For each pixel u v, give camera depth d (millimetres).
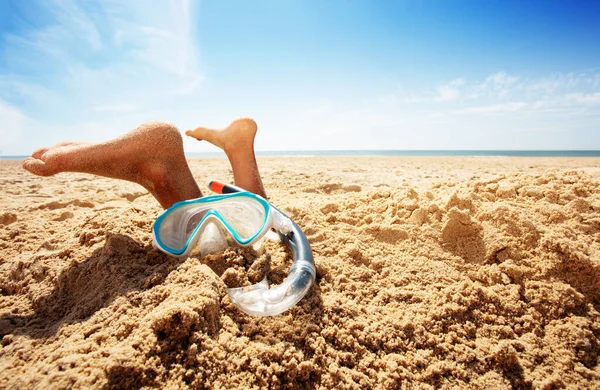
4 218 734
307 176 1442
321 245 484
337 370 302
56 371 243
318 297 381
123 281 374
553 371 318
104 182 1448
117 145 453
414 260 458
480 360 325
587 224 490
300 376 300
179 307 294
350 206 619
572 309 375
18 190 1196
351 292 398
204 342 287
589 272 401
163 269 390
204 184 1287
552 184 578
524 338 350
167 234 417
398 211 548
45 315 374
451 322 364
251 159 646
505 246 450
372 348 331
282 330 333
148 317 301
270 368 292
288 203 678
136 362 255
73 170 449
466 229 486
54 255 469
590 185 578
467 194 548
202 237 424
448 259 462
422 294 399
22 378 244
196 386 263
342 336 335
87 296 380
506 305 382
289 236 424
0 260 525
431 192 594
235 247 431
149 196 996
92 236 492
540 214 515
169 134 474
